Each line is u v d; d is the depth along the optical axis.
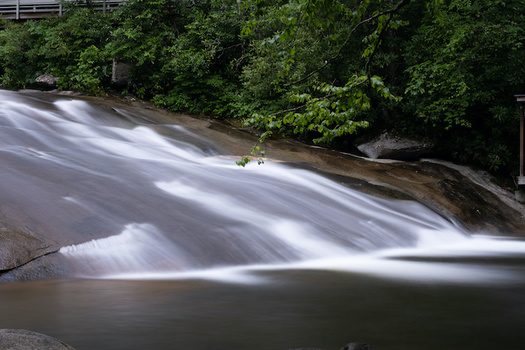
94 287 5.59
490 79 17.95
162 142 14.20
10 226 6.59
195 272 6.59
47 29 23.28
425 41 18.48
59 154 10.30
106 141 12.53
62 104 15.90
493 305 4.94
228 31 20.95
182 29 22.56
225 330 4.00
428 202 13.55
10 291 5.37
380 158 18.58
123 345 3.59
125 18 22.59
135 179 9.37
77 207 7.56
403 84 19.97
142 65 21.41
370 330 4.06
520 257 8.59
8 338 2.93
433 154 19.17
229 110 20.64
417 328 4.14
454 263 7.75
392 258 8.20
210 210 8.62
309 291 5.52
